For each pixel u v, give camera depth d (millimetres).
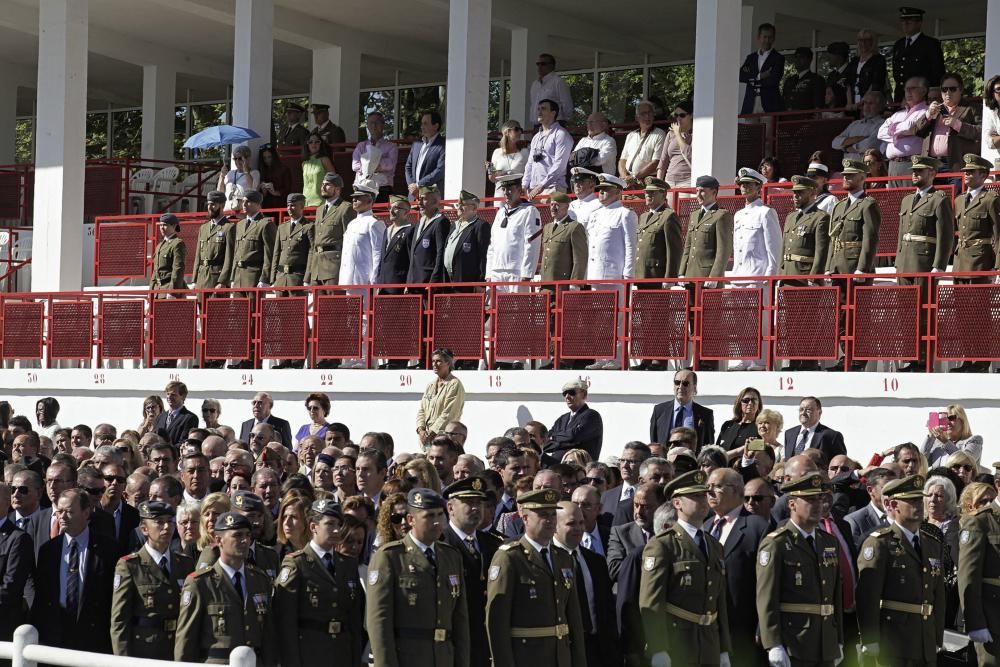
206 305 27547
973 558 14312
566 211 23844
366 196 25922
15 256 39312
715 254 22688
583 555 13312
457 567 12445
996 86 24297
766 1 35094
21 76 47531
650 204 23453
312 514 12812
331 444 19016
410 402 24625
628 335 22938
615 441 22672
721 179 27625
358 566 13203
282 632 12523
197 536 13328
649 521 14094
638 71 40812
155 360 28312
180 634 12258
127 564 12867
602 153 29453
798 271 22062
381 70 44812
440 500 12312
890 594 13773
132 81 48594
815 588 13180
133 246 33375
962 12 35875
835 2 36062
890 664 13711
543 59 34531
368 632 12250
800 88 31922
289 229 26984
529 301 23828
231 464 16094
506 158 30703
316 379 25656
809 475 13234
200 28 42438
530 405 23453
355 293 25828
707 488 13023
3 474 17969
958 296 20328
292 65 45000
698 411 20359
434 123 31609
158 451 18000
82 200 34156
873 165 26312
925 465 16031
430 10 38719
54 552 13547
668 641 12727
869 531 14805
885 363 21484
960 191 24688
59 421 28984
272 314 26672
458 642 12391
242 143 33688
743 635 13500
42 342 29703
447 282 24844
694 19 38469
